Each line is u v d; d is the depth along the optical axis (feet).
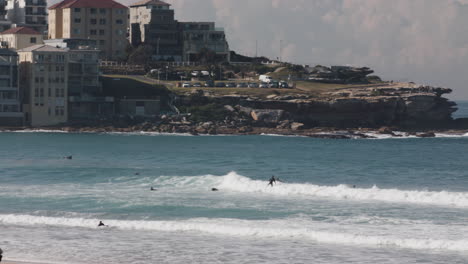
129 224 462.19
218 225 456.04
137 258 386.32
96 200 548.72
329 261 384.06
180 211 510.99
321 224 467.52
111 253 395.34
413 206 529.04
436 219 482.28
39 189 603.67
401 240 418.31
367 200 553.64
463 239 426.51
